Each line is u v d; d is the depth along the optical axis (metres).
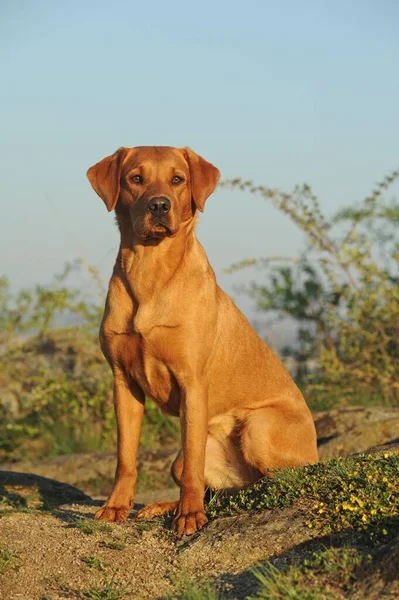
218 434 7.04
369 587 4.35
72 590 5.11
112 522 6.16
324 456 9.37
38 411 13.59
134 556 5.52
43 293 14.95
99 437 12.67
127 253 6.47
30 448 12.88
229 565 5.14
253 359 6.99
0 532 5.91
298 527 5.30
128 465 6.49
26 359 14.80
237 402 6.94
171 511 6.43
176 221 6.25
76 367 14.23
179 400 6.57
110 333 6.45
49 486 8.21
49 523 6.21
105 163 6.72
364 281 12.91
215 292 6.63
